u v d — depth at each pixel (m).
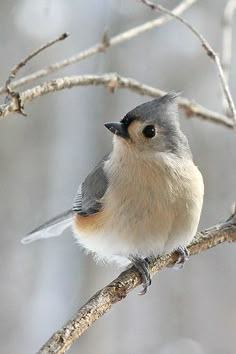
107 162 7.02
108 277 12.39
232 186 14.27
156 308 13.88
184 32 15.21
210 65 15.31
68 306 12.95
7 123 14.31
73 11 14.48
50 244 13.66
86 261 12.48
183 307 13.86
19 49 14.29
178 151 6.68
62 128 14.55
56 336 5.02
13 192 14.16
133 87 7.75
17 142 14.43
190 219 6.59
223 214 14.01
